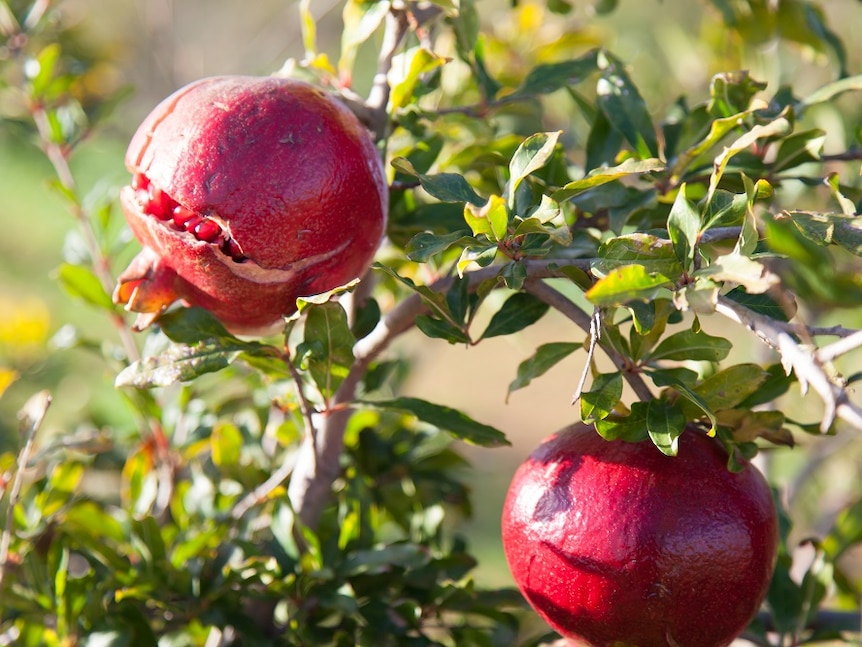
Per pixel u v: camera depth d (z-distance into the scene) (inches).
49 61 337.1
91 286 306.8
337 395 248.2
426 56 227.8
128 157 198.2
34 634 266.2
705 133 248.4
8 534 248.1
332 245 195.3
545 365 205.9
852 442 445.1
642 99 250.1
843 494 454.6
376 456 302.0
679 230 179.9
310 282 198.2
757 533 190.5
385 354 375.2
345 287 183.0
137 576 254.2
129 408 350.0
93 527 279.0
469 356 1021.8
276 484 275.0
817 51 339.9
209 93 193.5
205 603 254.7
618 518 185.5
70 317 810.2
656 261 180.7
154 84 611.5
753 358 386.0
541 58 400.5
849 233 186.7
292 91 195.2
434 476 308.5
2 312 484.1
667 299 196.1
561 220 188.7
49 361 475.5
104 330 771.4
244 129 186.7
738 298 201.8
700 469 191.2
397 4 241.1
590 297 168.4
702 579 184.5
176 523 297.3
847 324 411.8
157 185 188.2
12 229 1042.1
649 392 201.0
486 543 671.1
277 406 273.4
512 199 194.1
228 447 283.3
